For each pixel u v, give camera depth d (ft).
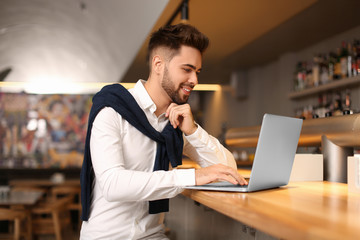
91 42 11.86
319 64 10.37
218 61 13.76
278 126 3.75
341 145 5.05
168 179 3.83
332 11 8.43
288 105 12.77
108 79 14.21
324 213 2.59
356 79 8.68
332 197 3.45
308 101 11.70
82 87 16.12
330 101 10.24
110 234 4.25
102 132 4.09
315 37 10.81
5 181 20.35
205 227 5.55
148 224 4.43
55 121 23.18
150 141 4.48
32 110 23.08
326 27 9.77
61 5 10.24
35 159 22.85
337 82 9.41
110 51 11.78
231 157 5.27
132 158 4.39
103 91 4.39
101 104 4.21
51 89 16.92
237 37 10.27
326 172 5.25
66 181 20.10
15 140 22.86
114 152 4.03
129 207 4.30
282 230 2.25
